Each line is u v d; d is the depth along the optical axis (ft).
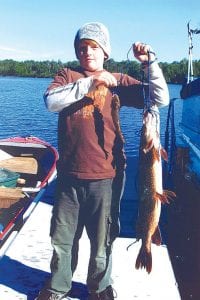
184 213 14.14
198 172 13.76
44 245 7.86
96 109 5.31
